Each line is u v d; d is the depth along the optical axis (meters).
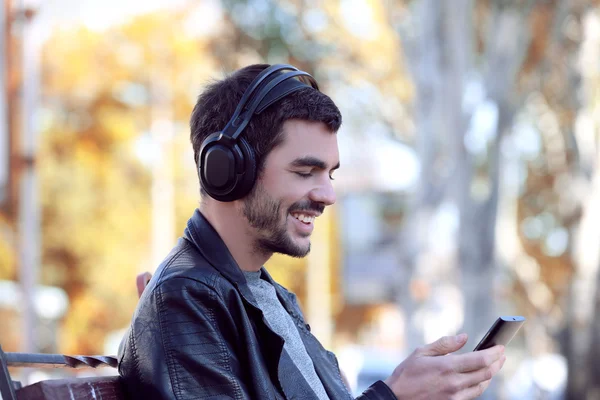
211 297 2.02
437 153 13.57
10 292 15.91
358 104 19.38
